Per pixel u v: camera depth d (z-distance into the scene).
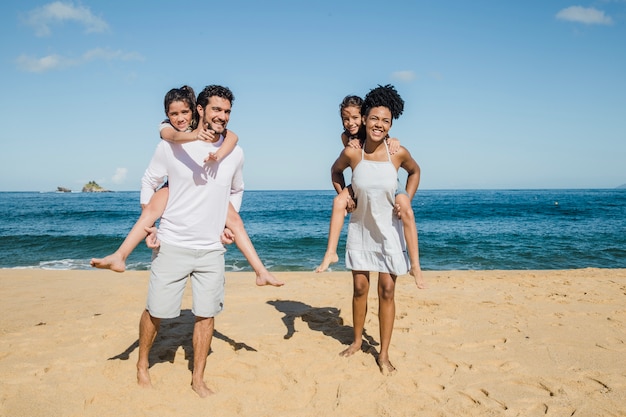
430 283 8.19
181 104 3.41
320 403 3.42
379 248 3.86
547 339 4.79
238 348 4.51
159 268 3.40
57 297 7.08
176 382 3.72
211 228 3.44
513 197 86.19
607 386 3.69
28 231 24.31
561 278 8.98
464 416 3.23
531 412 3.29
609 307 6.19
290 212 41.69
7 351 4.35
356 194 3.83
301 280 8.94
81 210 42.94
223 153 3.33
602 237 20.52
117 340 4.69
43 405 3.33
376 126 3.67
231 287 7.94
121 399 3.44
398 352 4.39
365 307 4.27
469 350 4.49
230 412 3.29
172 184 3.39
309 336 4.90
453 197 87.81
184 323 5.35
